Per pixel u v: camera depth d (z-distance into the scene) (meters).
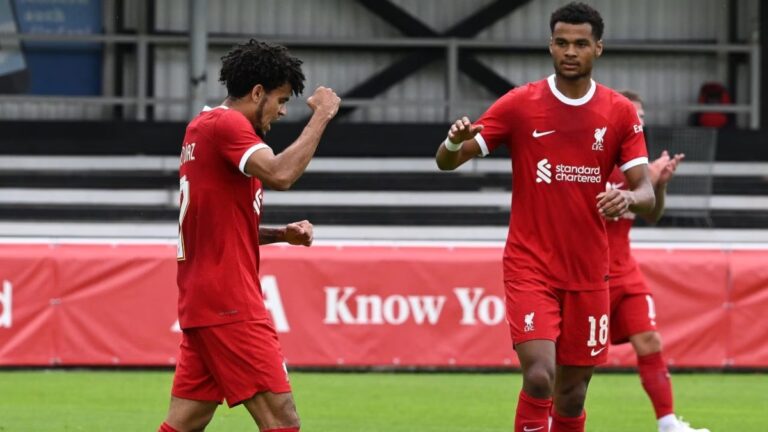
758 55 67.69
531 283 22.39
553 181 22.41
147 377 43.00
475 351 45.53
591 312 22.77
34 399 37.34
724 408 37.31
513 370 46.22
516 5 67.25
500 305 45.72
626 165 22.70
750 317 46.38
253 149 19.02
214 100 66.62
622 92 32.47
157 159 63.72
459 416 34.81
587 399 39.06
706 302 46.19
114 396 38.16
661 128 63.16
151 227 59.12
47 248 44.50
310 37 66.38
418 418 34.38
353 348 45.22
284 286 45.03
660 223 61.81
